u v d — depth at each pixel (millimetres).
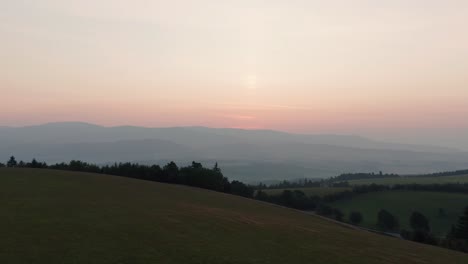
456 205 90375
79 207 33062
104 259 20641
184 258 22297
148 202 40750
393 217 78125
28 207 31469
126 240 24422
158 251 22953
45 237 23391
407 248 37594
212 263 22078
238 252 24875
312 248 29047
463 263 33625
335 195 102562
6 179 47438
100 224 27641
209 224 32156
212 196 59688
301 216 55219
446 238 65812
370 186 111750
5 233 23625
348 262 26484
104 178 59562
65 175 56844
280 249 27297
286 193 96812
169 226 29453
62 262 19656
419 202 94062
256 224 35781
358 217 82625
